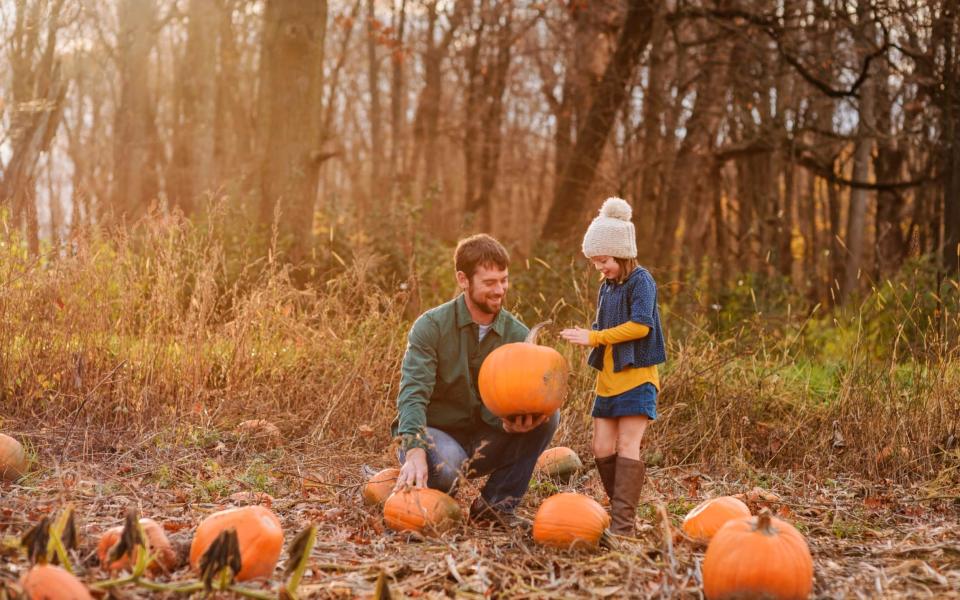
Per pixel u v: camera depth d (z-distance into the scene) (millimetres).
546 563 3654
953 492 5223
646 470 5746
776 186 23047
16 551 3348
